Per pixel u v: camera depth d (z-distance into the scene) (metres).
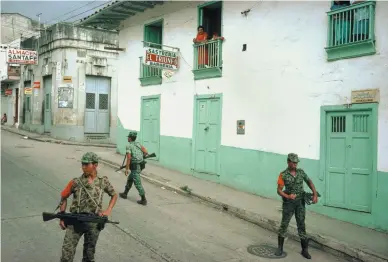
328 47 8.67
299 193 6.46
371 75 8.02
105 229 7.13
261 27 10.59
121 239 6.66
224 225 8.14
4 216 7.50
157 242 6.67
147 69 15.42
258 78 10.63
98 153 17.56
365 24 8.05
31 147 18.69
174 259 5.95
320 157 8.95
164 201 9.86
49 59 23.67
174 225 7.79
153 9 14.92
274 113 10.14
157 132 14.70
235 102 11.33
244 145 10.99
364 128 8.25
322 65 8.99
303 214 6.54
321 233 7.45
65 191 4.78
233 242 7.05
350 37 8.36
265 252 6.63
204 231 7.57
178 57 13.57
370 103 8.02
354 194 8.33
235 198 10.05
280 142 9.95
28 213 7.79
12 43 28.27
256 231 7.92
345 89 8.49
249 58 10.92
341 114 8.63
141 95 15.76
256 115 10.66
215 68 11.81
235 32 11.39
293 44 9.69
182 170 13.34
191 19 13.05
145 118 15.49
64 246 4.52
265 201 9.86
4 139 21.78
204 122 12.45
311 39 9.25
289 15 9.80
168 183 11.68
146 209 8.86
